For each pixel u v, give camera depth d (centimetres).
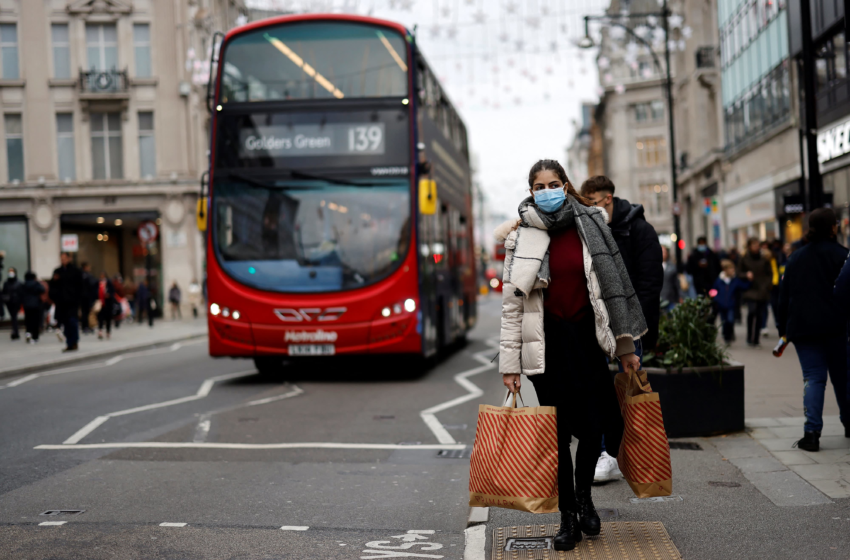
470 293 2091
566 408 445
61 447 783
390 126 1269
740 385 744
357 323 1230
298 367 1533
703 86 3950
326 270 1240
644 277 559
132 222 3766
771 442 696
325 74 1281
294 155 1265
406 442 793
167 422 925
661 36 2581
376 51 1286
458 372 1413
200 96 3931
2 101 3616
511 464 425
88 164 3653
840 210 2186
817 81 2248
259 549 466
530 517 524
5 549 466
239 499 582
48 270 3597
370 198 1255
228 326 1244
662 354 759
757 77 3103
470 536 483
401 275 1244
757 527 478
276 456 732
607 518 507
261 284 1240
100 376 1449
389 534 497
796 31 2381
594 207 452
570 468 445
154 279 3697
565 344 439
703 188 4084
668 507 529
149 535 494
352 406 1030
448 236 1630
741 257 1633
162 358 1830
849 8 650
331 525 517
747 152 3288
